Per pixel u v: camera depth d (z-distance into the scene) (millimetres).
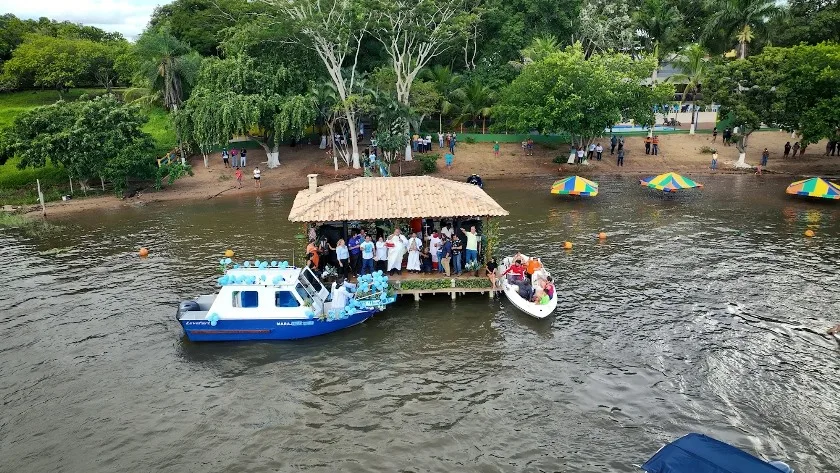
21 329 22594
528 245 32094
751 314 23188
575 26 65875
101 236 34719
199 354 20750
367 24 47875
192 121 49625
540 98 50625
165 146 54938
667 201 42312
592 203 41844
